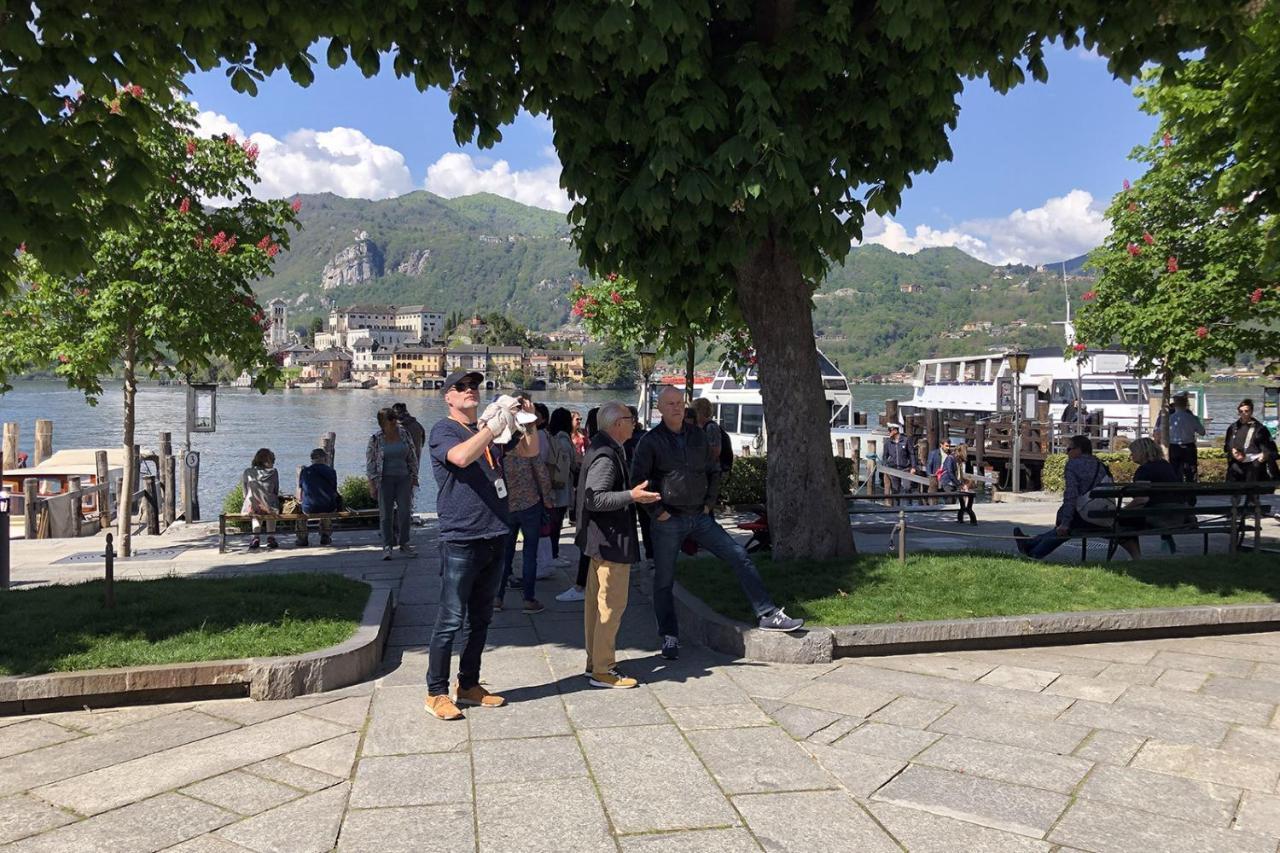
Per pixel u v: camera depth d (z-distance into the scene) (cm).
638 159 705
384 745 450
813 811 376
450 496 489
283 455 4322
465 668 512
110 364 1248
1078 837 354
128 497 1139
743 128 618
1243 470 1427
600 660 544
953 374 4075
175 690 518
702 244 739
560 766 422
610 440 546
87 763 429
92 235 701
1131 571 774
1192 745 447
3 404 9094
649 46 574
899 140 718
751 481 1515
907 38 618
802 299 795
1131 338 1991
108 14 589
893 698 518
